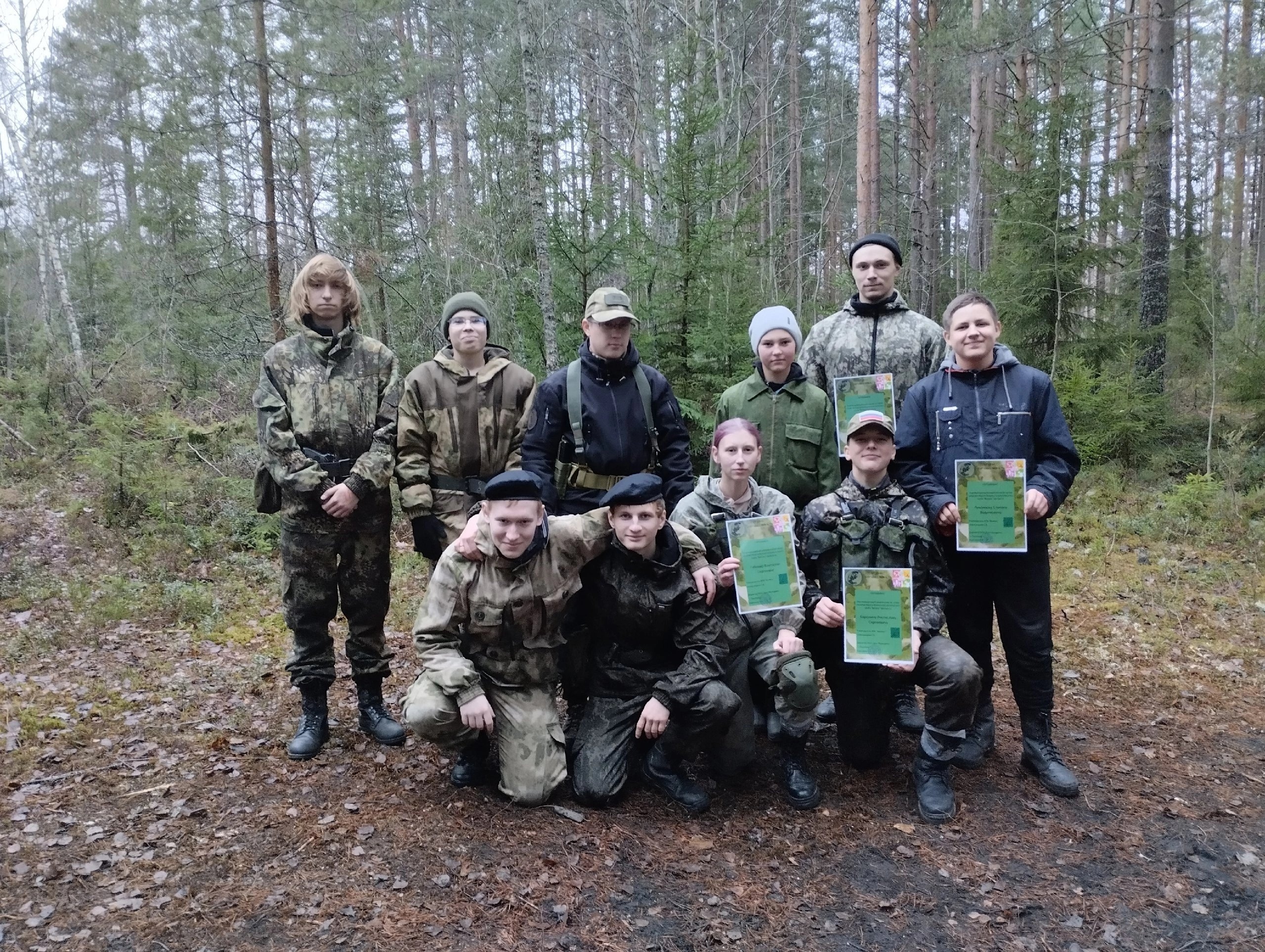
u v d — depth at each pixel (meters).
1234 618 5.43
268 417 3.33
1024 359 9.58
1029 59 12.99
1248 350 9.59
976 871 2.75
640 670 3.25
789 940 2.40
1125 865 2.79
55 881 2.59
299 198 11.90
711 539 3.32
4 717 3.79
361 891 2.55
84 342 16.42
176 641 5.03
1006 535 3.06
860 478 3.26
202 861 2.70
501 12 13.52
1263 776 3.41
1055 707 4.11
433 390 3.56
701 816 3.08
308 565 3.40
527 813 3.04
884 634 3.02
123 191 22.81
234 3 10.37
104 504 7.46
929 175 15.61
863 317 3.84
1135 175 11.38
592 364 3.48
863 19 11.20
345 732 3.71
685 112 6.87
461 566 3.03
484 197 10.93
